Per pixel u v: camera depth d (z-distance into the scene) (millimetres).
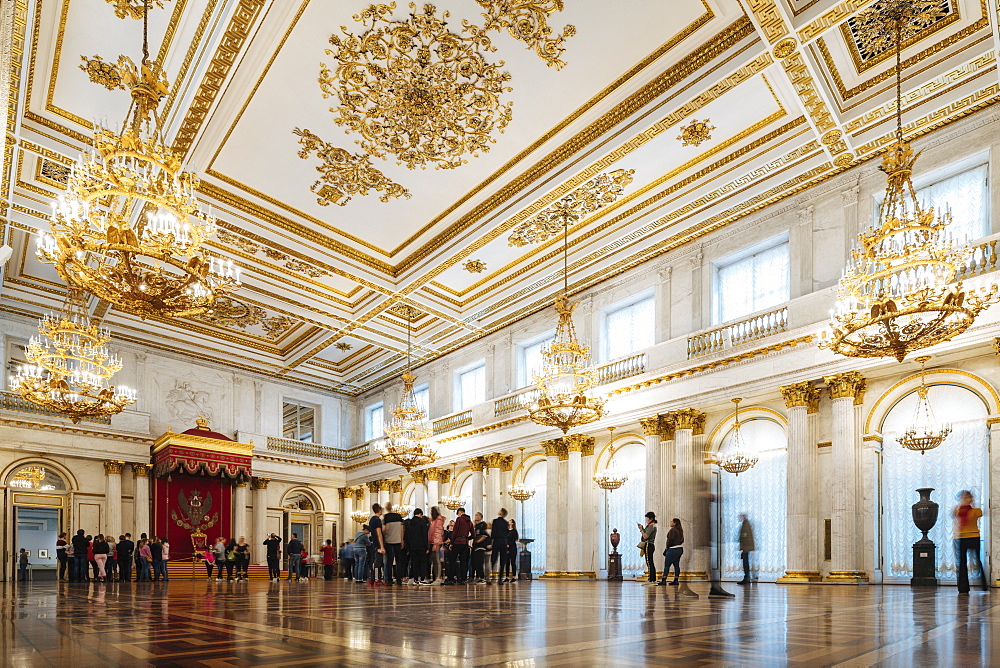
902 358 9133
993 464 10594
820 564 12156
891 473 11906
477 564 13625
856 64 10375
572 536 16797
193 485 21438
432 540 13594
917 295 8648
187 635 4094
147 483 20438
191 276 8609
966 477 11016
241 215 14078
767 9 9023
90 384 13797
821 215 12992
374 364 23547
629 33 9844
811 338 12391
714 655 3076
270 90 10883
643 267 16297
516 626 4531
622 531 16531
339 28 9750
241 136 11977
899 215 11992
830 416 12617
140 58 9836
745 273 14461
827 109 10906
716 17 9516
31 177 12523
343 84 10828
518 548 19031
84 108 10836
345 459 25578
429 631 4250
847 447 11922
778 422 13648
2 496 17922
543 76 10703
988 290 10414
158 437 21094
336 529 25078
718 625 4461
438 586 11758
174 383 21859
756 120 11680
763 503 13664
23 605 7188
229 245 15305
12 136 10695
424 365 23047
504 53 10250
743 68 9961
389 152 12570
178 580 18578
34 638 3969
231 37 9242
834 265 12617
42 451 18547
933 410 11570
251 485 23078
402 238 15734
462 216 14508
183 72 9914
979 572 9961
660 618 5059
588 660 2977
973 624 4398
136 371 21062
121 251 8062
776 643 3484
